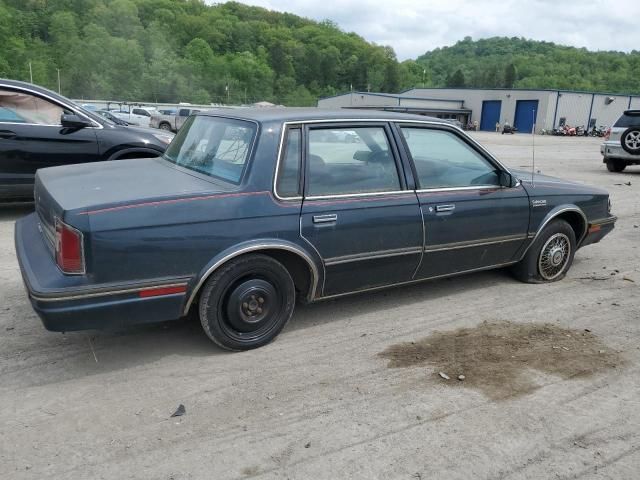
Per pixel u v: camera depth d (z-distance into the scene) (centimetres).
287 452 285
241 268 372
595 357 394
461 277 565
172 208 346
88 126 738
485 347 407
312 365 375
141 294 340
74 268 326
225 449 286
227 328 381
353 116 422
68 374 356
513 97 6209
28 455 278
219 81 11725
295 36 15875
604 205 574
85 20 12506
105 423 306
